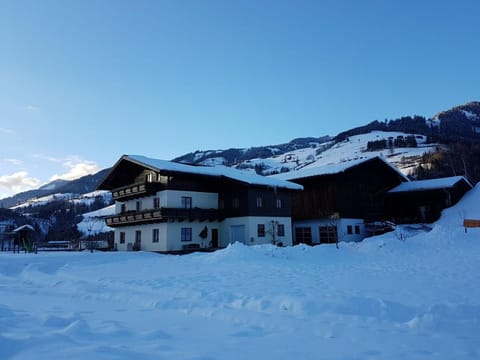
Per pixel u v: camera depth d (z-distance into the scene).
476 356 4.72
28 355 3.97
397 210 38.41
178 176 29.39
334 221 32.84
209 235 30.94
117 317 6.98
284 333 5.84
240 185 30.44
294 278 11.81
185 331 5.90
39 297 9.96
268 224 30.92
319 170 37.03
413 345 5.20
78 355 4.01
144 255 25.11
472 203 33.53
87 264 20.22
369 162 38.12
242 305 7.90
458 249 19.62
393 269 13.98
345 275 12.42
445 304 7.08
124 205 34.72
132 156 31.08
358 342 5.35
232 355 4.64
